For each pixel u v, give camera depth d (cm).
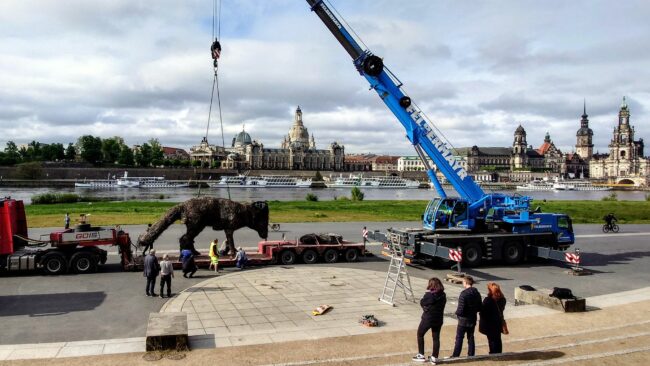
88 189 16662
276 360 1362
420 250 3003
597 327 1745
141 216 5775
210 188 19575
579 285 2638
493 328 1366
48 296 2202
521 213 3278
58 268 2641
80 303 2089
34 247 2856
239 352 1435
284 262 3077
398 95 3105
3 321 1827
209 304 2070
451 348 1496
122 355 1409
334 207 7975
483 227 3272
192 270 2625
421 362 1328
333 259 3150
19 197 11481
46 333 1684
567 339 1589
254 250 3481
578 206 8700
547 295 2042
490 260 3284
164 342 1448
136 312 1961
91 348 1486
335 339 1573
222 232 4641
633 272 3033
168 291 2206
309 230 4822
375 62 3027
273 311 1967
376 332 1669
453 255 2748
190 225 3002
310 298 2186
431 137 3156
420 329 1339
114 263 2981
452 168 3206
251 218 3169
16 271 2677
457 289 2452
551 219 3334
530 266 3206
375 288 2403
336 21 3038
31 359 1373
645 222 6675
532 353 1405
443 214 3195
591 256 3650
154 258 2225
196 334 1653
